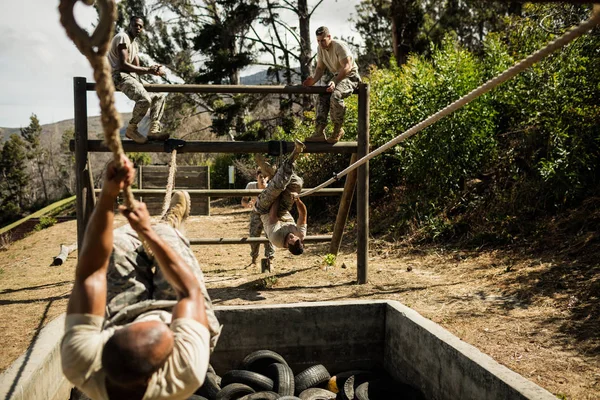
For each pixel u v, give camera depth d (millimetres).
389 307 6160
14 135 62594
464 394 4477
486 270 8125
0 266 11695
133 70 7203
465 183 11227
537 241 8695
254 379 5559
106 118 2107
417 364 5395
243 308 6137
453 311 6320
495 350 5145
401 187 12875
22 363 4328
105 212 2449
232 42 28656
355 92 8039
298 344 6203
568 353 5023
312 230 13844
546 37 9992
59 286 8500
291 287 7754
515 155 10727
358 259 7887
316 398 5559
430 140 11188
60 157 71125
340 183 15031
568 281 6949
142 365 2297
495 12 20922
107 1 1904
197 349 2482
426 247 10180
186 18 30859
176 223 3775
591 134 9070
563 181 9109
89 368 2441
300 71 29734
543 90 9703
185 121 36406
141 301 3062
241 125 29703
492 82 3393
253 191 8531
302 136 17719
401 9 20875
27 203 60906
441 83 11289
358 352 6277
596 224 8336
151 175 21016
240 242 8703
